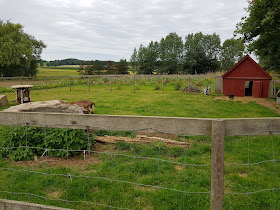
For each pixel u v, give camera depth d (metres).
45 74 71.12
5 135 5.91
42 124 3.23
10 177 4.53
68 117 3.10
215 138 2.43
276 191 3.92
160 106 13.62
